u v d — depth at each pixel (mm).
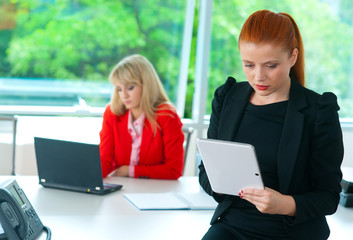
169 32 4539
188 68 4617
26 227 1557
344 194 2258
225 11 4570
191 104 4684
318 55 4789
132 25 4441
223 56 4660
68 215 1993
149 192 2381
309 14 4703
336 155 1478
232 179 1504
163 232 1851
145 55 4547
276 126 1511
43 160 2367
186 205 2143
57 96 4406
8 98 4301
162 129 2783
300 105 1482
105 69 4465
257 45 1373
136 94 2773
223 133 1591
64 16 4258
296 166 1482
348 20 4750
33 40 4238
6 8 4117
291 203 1434
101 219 1959
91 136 4293
